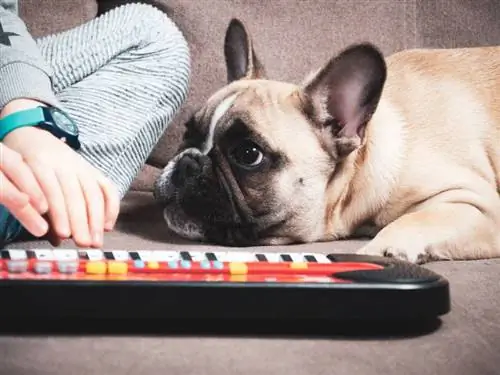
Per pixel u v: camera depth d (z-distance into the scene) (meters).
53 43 1.24
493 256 1.20
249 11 1.57
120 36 1.23
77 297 0.61
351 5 1.59
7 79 1.00
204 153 1.22
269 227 1.23
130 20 1.26
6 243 1.05
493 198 1.29
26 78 1.01
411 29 1.63
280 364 0.59
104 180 0.80
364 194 1.29
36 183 0.72
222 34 1.55
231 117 1.22
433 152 1.32
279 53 1.56
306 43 1.57
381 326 0.67
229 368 0.58
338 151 1.26
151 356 0.59
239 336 0.65
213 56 1.55
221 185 1.20
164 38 1.26
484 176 1.34
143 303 0.61
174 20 1.55
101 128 1.17
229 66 1.44
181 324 0.65
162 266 0.65
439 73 1.42
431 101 1.38
